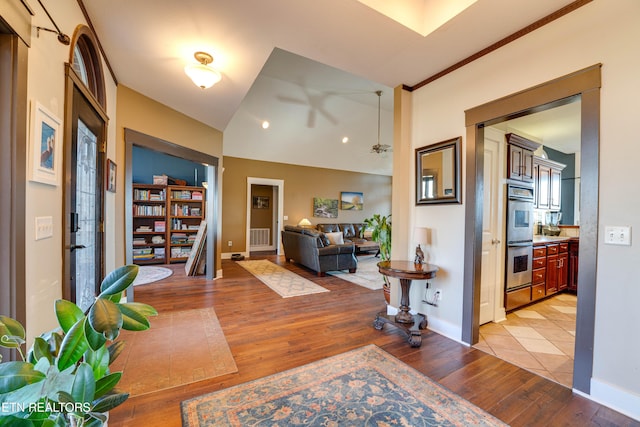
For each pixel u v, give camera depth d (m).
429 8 2.14
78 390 0.78
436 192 2.79
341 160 8.45
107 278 0.93
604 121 1.73
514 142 3.21
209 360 2.16
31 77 1.38
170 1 1.88
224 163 7.20
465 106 2.53
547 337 2.65
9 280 1.25
